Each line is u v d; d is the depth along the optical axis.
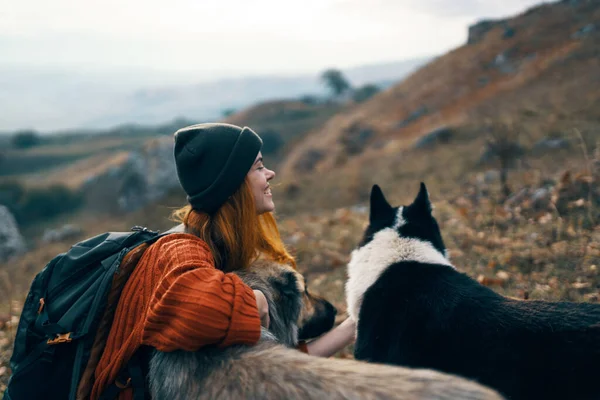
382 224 3.25
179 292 1.62
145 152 28.92
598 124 12.03
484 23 40.41
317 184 18.91
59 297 1.88
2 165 100.81
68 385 1.78
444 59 39.72
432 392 1.36
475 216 6.71
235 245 2.10
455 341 2.39
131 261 1.89
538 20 33.97
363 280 3.03
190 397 1.55
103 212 43.22
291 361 1.53
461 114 23.81
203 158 2.04
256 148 2.12
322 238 7.90
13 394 1.79
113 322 1.82
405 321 2.65
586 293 3.78
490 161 12.16
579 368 1.97
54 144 126.38
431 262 2.89
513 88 23.47
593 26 27.39
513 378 2.12
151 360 1.70
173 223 19.86
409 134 27.61
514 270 4.52
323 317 2.39
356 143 29.77
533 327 2.15
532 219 5.74
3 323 5.79
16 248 21.53
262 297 1.96
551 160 9.90
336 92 105.88
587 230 4.96
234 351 1.61
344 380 1.42
